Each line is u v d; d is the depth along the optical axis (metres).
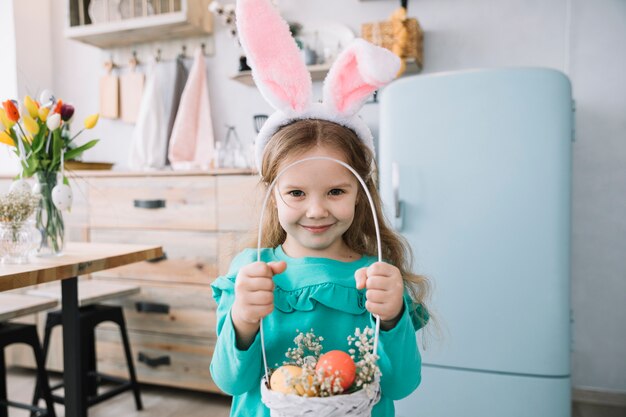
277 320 0.70
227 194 1.91
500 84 1.43
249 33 0.67
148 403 2.01
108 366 2.12
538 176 1.41
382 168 1.56
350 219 0.66
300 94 0.70
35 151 1.36
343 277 0.71
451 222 1.48
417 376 0.66
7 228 1.23
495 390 1.45
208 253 1.95
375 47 0.66
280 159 0.69
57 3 2.73
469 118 1.45
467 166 1.46
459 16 2.11
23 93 2.58
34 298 1.64
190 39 2.49
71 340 1.38
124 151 2.64
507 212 1.43
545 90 1.40
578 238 2.04
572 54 2.00
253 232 0.93
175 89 2.44
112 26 2.33
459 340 1.48
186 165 2.31
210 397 2.07
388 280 0.57
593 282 2.03
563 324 1.41
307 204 0.64
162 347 2.03
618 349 2.01
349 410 0.49
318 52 2.28
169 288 2.00
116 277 2.10
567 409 1.42
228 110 2.45
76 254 1.43
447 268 1.48
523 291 1.43
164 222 2.01
